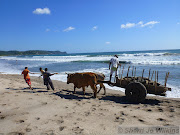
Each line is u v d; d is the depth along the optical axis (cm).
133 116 492
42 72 937
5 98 675
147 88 698
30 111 527
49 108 567
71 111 543
